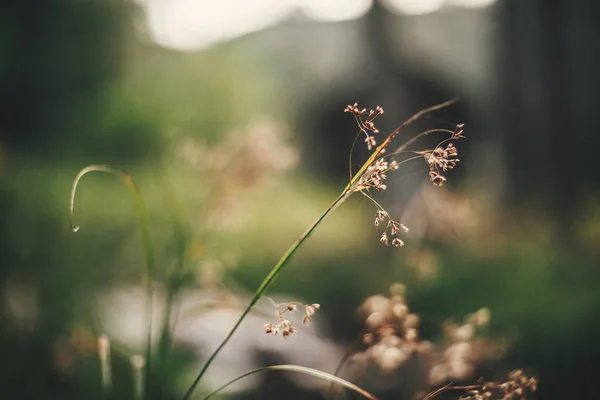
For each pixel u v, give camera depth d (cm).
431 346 216
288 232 1276
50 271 609
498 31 1273
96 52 2594
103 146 2491
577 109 1178
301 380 535
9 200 775
